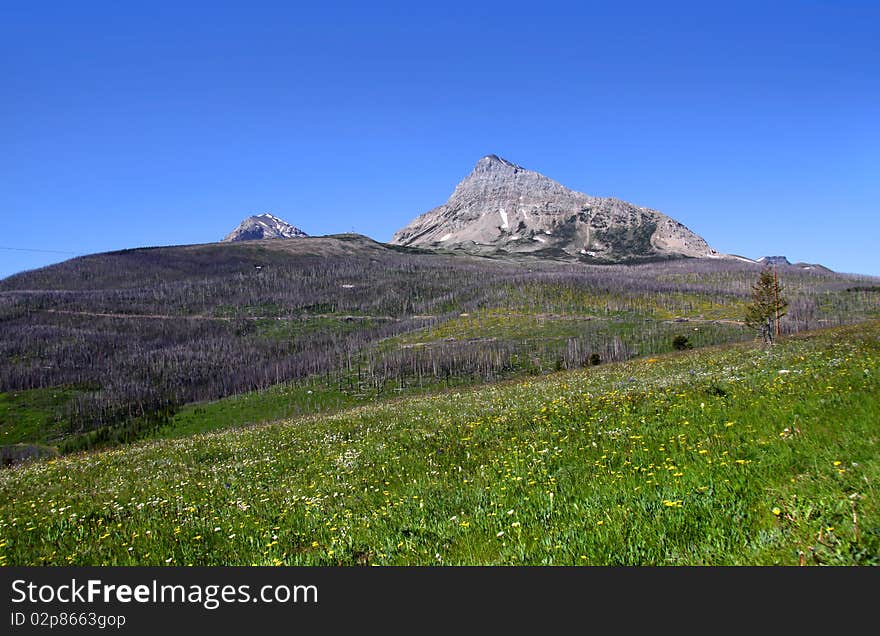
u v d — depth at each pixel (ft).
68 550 40.19
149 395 554.46
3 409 526.98
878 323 188.34
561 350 568.00
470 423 67.51
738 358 102.58
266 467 63.46
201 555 35.45
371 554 31.01
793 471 30.40
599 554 25.27
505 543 28.50
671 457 37.63
